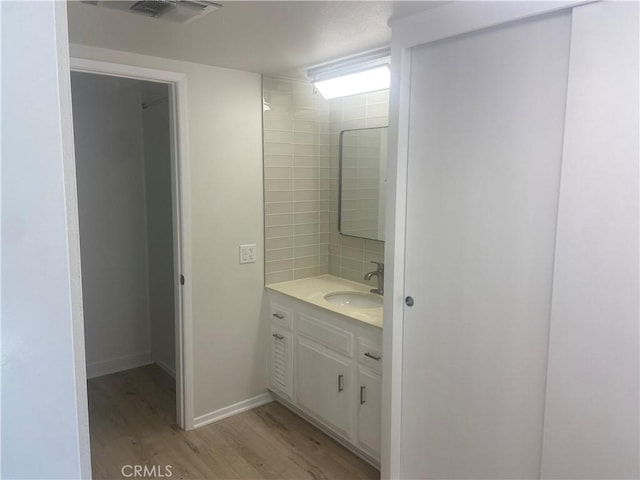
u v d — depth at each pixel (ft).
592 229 4.77
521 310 5.55
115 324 12.22
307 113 10.25
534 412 5.57
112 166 11.70
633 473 4.71
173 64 8.36
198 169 8.91
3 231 1.49
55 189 1.58
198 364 9.48
